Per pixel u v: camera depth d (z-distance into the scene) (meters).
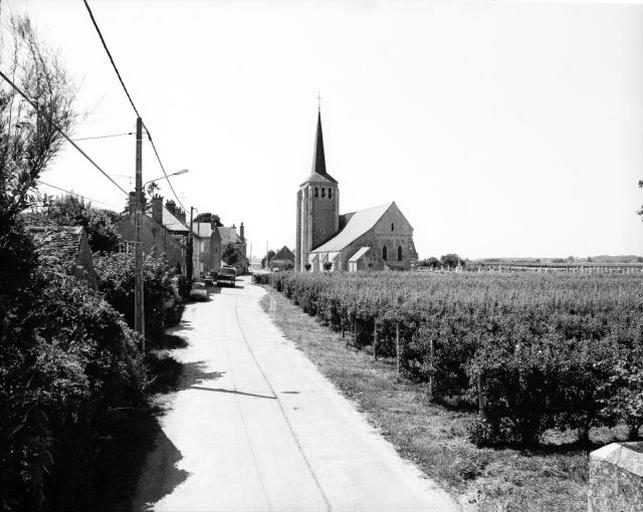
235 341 20.19
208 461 8.16
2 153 4.24
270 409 11.05
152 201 44.94
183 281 37.66
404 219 74.69
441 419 10.48
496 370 8.82
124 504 6.62
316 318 27.73
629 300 22.70
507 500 6.52
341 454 8.50
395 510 6.53
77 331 7.59
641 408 8.36
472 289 30.69
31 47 4.29
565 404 8.80
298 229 91.62
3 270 4.49
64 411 5.59
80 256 14.16
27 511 4.89
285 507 6.62
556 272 52.91
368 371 14.95
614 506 4.37
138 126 13.92
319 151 86.25
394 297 21.45
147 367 12.80
